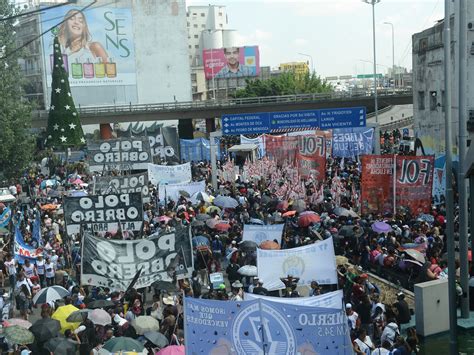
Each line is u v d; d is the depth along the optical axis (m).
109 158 37.22
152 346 14.73
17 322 15.84
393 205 27.78
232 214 30.38
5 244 27.58
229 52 168.38
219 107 86.62
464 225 18.64
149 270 19.36
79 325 16.19
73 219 23.81
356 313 16.08
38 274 23.22
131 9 112.56
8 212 30.34
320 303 12.65
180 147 56.47
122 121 87.50
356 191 32.94
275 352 11.31
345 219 26.58
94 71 110.81
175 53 115.69
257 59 169.00
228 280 23.19
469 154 20.88
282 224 24.05
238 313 11.35
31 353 15.07
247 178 40.97
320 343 11.27
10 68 51.41
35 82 108.62
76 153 64.44
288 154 40.69
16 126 50.00
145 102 115.06
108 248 19.27
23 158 50.88
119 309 16.80
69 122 62.28
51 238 26.98
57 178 50.12
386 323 16.56
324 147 34.72
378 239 23.41
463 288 18.77
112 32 111.56
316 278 18.73
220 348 11.48
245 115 45.47
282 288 18.61
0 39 49.97
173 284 18.31
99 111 86.44
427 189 27.50
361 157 27.77
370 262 22.61
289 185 32.41
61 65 62.31
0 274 22.58
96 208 23.77
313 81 120.69
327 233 24.42
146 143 37.25
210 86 172.25
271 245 21.75
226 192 34.97
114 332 15.70
